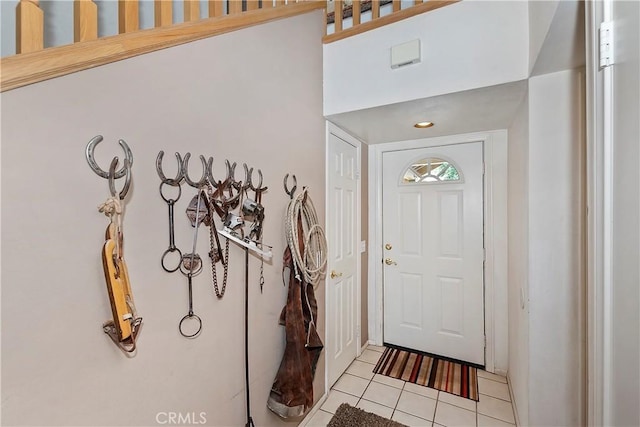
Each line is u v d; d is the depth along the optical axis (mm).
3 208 678
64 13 1231
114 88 883
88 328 829
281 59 1613
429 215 2713
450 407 2014
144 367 972
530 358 1502
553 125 1439
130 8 955
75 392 802
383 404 2047
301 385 1531
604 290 733
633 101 620
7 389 688
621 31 667
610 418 709
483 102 1740
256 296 1458
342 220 2379
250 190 1399
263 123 1480
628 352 641
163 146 1020
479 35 1530
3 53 1115
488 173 2453
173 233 1057
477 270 2523
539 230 1483
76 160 800
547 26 1112
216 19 1221
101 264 854
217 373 1249
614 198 696
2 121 675
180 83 1077
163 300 1028
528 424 1519
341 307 2367
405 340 2828
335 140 2248
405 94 1720
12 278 692
